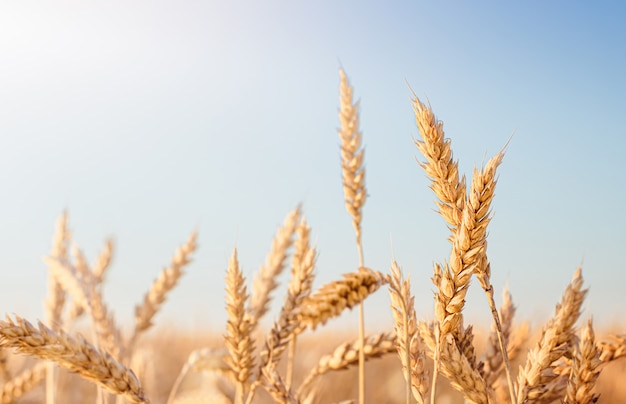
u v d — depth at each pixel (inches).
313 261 20.3
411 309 18.0
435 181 16.4
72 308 36.4
